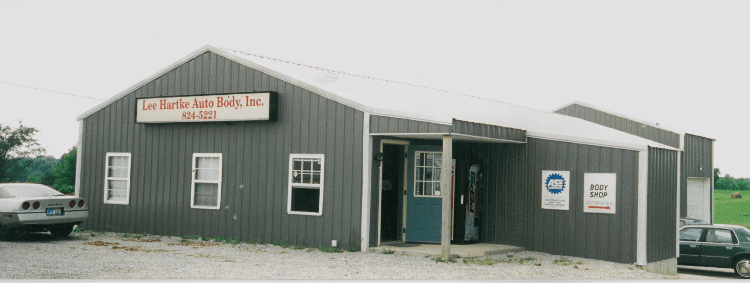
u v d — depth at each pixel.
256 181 15.62
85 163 18.53
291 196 15.05
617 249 13.99
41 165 70.12
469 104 19.34
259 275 10.34
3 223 14.34
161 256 12.57
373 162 14.16
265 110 15.29
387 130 13.72
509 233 15.79
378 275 10.67
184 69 17.05
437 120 13.01
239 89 16.06
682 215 23.89
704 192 26.12
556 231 14.99
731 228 15.20
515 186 15.79
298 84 15.11
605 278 11.62
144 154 17.52
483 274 11.28
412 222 15.29
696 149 25.25
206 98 16.30
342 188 14.30
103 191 18.08
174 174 16.92
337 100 14.48
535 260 13.80
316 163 14.77
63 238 15.79
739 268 14.79
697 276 14.89
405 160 15.35
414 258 13.12
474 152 16.34
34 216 14.44
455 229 15.44
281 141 15.30
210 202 16.42
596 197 14.39
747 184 53.22
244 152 15.87
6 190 15.03
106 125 18.25
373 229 14.20
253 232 15.54
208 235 16.23
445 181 12.96
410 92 18.78
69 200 15.23
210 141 16.44
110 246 14.24
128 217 17.61
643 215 13.62
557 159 15.10
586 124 21.70
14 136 60.66
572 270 12.44
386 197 15.98
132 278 9.82
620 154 14.08
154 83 17.56
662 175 14.59
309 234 14.70
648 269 13.73
